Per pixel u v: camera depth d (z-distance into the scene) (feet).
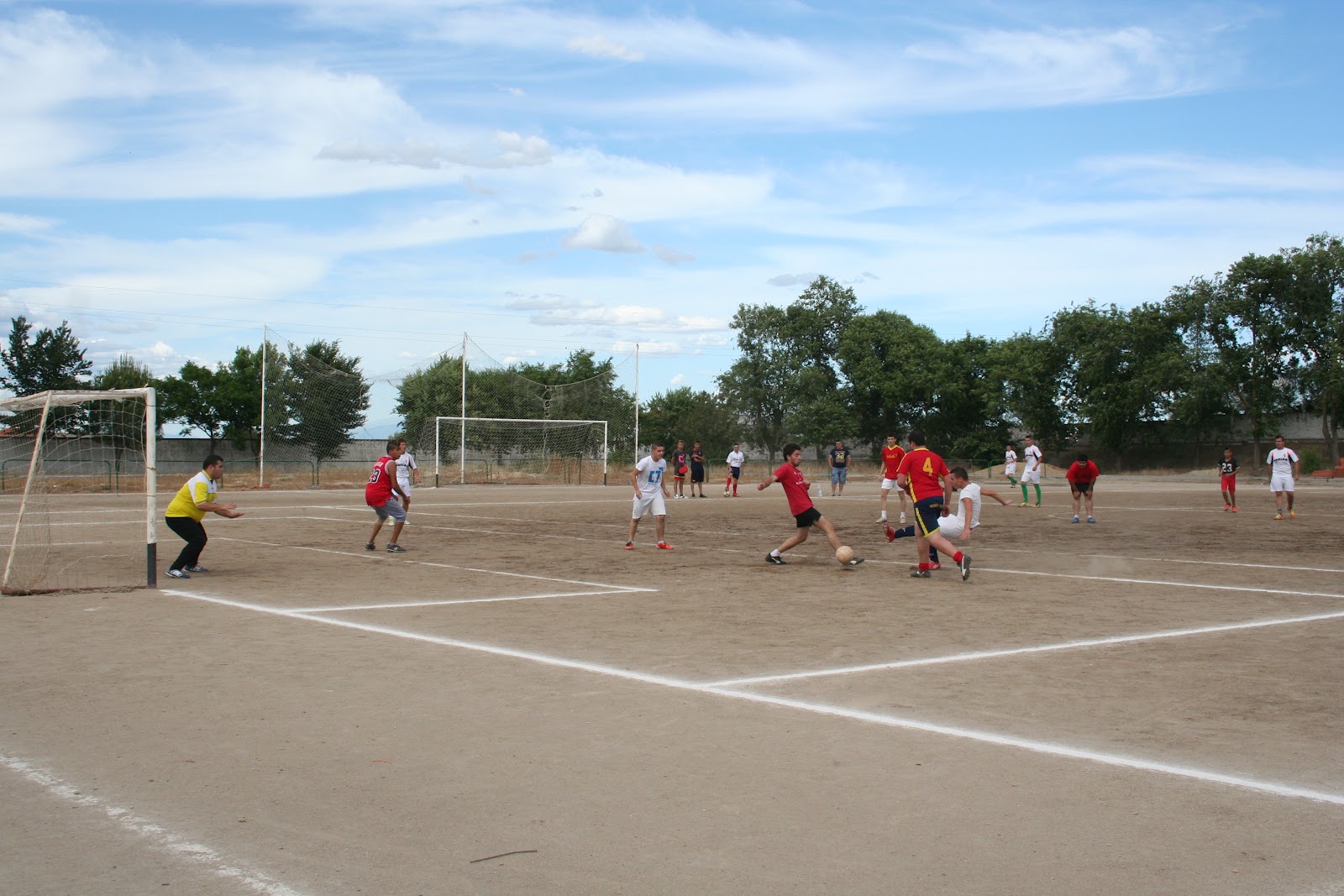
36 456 43.52
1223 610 34.45
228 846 14.05
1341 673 24.91
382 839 14.30
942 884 12.88
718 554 53.26
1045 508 92.12
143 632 29.84
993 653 27.17
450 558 51.16
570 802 15.74
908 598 37.45
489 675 24.32
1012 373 231.71
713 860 13.61
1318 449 207.51
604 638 29.19
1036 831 14.62
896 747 18.62
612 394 163.02
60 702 21.67
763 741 18.99
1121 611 34.30
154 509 39.91
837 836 14.40
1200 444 219.41
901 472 43.65
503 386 165.68
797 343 259.80
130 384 188.75
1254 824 14.98
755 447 270.67
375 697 22.16
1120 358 219.00
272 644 28.07
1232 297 205.36
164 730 19.58
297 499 106.01
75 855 13.75
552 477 150.92
